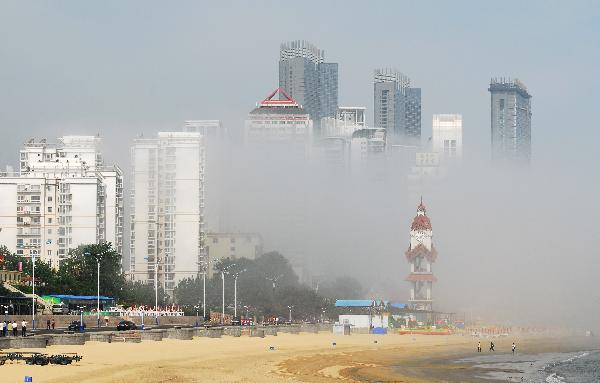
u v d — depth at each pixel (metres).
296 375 147.50
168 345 192.75
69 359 133.75
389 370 173.75
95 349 169.00
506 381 164.12
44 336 167.12
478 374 177.00
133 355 161.00
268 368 156.00
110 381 114.31
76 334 178.88
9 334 181.50
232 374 138.12
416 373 171.88
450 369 187.12
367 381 147.62
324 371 159.75
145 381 118.00
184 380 122.88
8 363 129.38
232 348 198.50
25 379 108.00
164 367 141.00
